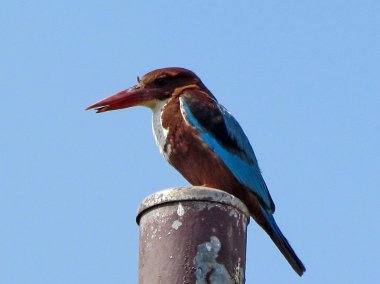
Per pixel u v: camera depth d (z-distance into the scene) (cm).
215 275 794
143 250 828
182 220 822
